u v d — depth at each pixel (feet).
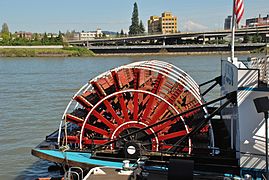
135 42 440.45
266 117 32.30
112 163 43.39
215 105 69.62
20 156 67.05
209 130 48.80
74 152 46.55
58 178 48.91
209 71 197.57
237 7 46.75
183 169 32.12
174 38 367.66
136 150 44.21
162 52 361.10
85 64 275.80
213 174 38.47
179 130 49.78
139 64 55.83
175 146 45.68
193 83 60.80
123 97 49.73
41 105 116.26
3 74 212.84
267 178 32.81
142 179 36.35
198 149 46.39
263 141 37.04
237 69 38.01
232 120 43.09
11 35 529.86
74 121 50.16
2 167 61.62
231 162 40.81
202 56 329.31
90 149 47.47
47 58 347.77
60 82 172.35
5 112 105.60
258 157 37.19
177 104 52.03
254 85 37.27
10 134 82.12
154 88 50.62
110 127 49.26
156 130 48.47
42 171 59.21
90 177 38.01
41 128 87.56
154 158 43.86
